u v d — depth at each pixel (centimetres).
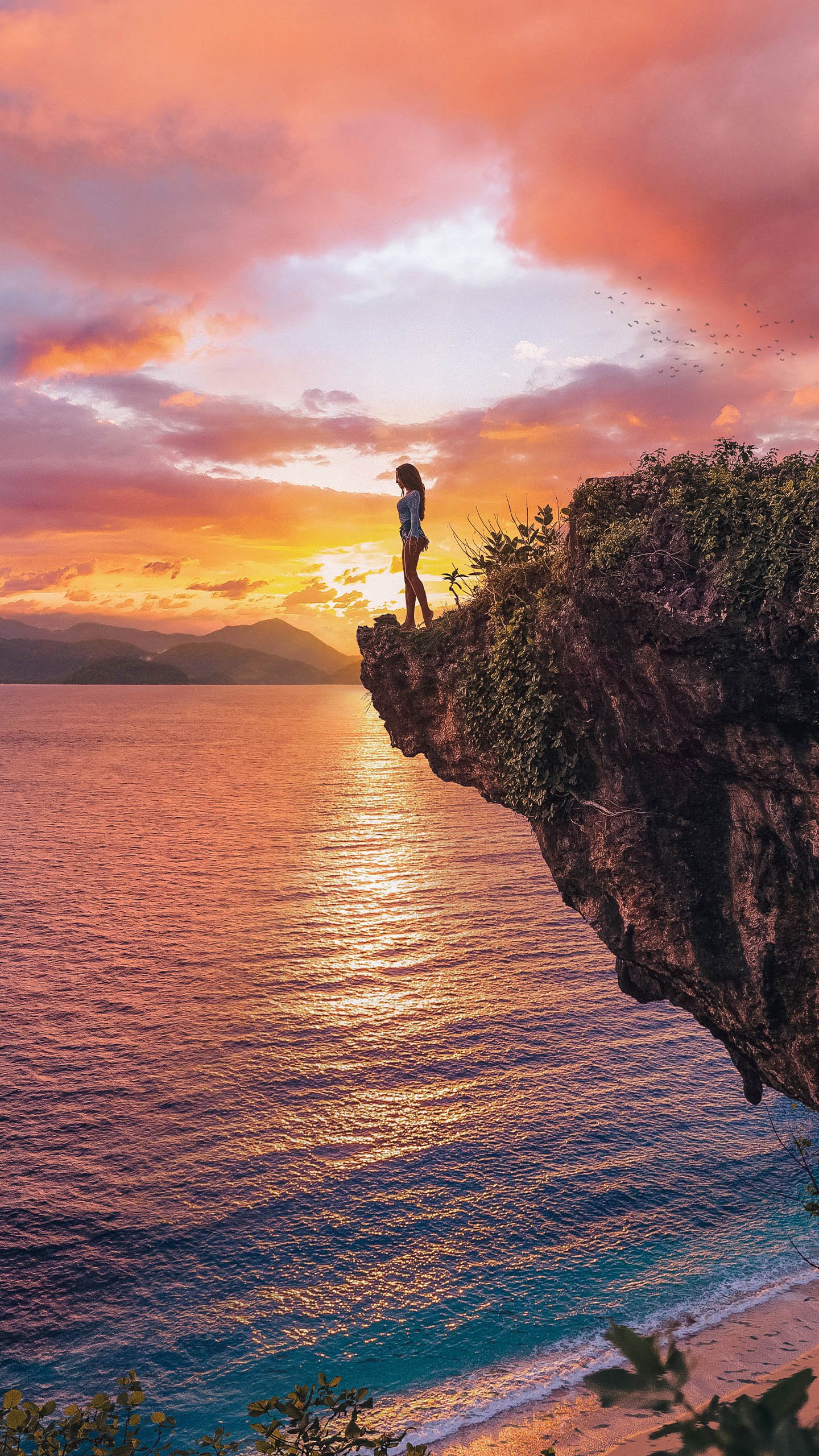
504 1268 2652
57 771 16700
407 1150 3272
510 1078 3869
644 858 816
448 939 5969
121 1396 748
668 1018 4531
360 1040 4253
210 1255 2658
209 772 17250
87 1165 3103
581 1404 2122
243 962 5428
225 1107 3562
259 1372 2233
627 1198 2994
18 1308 2403
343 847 9500
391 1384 2200
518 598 874
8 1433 710
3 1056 3953
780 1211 2927
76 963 5331
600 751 842
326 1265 2642
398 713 1110
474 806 13212
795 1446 1931
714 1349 2295
